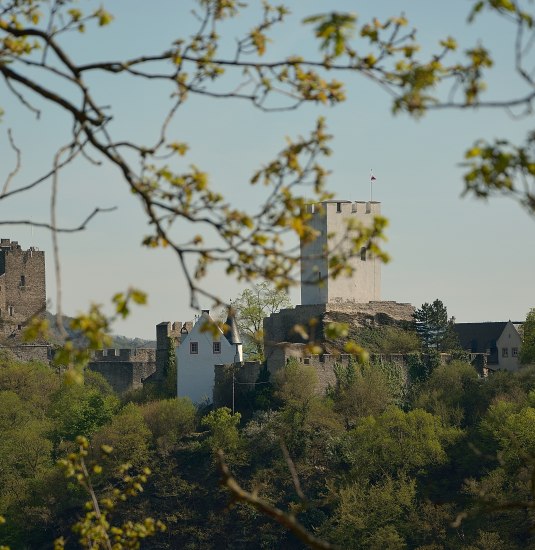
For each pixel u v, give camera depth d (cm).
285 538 14938
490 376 18188
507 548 13175
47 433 18538
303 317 18162
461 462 15512
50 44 2412
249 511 15162
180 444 16712
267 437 16200
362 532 14012
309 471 15675
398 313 18762
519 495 13575
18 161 2530
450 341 18925
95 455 16575
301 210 2502
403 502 14275
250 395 17175
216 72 2553
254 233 2461
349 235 2497
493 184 2081
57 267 2297
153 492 15962
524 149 2073
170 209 2439
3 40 2753
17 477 16962
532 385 17438
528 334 18862
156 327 19775
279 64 2538
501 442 14500
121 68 2473
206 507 15638
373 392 17038
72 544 15475
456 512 14300
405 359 17912
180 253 2444
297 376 16750
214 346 18200
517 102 1984
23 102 2408
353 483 15000
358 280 18562
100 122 2402
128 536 3522
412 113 2280
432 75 2277
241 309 18650
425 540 13825
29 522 15762
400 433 15912
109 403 18838
